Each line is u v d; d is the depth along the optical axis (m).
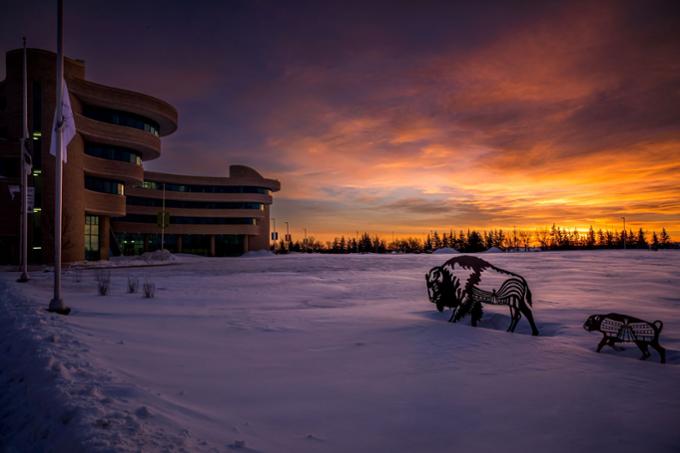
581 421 3.77
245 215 91.56
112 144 49.62
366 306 12.60
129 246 82.00
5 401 4.49
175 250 88.62
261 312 10.96
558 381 4.95
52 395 3.99
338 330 8.38
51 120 41.88
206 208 89.31
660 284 18.06
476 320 9.05
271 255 89.00
